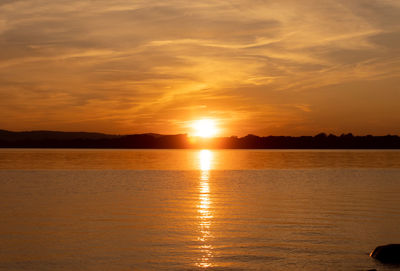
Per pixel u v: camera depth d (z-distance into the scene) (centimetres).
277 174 6266
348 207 2912
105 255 1694
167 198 3394
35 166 7969
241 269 1541
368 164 9450
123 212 2672
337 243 1888
